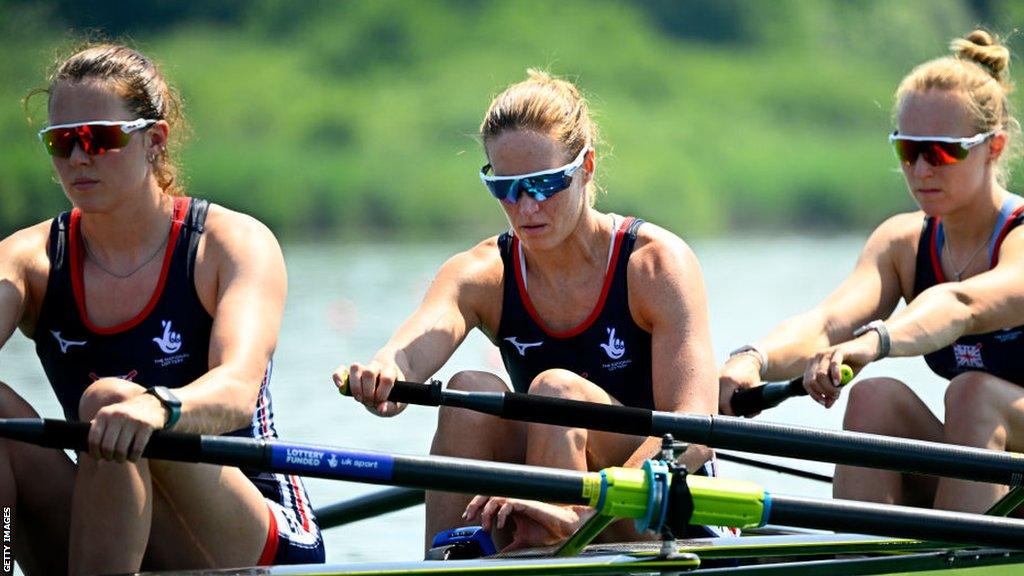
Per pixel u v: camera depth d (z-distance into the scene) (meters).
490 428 22.86
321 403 46.31
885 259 27.61
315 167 174.50
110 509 18.84
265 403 22.59
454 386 23.19
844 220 184.88
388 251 129.00
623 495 19.42
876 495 24.77
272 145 180.00
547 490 19.34
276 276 21.75
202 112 186.12
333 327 69.25
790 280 92.88
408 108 189.38
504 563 19.58
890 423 25.30
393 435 40.31
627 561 19.86
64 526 20.75
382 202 167.00
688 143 188.50
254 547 20.81
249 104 189.00
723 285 89.19
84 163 20.70
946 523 20.59
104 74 20.86
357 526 33.19
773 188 182.62
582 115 22.91
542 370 24.09
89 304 21.81
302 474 18.66
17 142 145.38
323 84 196.25
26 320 22.34
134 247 21.72
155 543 20.34
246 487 20.53
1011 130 26.94
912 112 26.19
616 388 23.72
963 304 24.98
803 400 47.66
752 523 19.86
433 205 166.00
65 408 22.73
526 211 22.14
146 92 21.23
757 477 36.78
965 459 21.67
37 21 169.75
